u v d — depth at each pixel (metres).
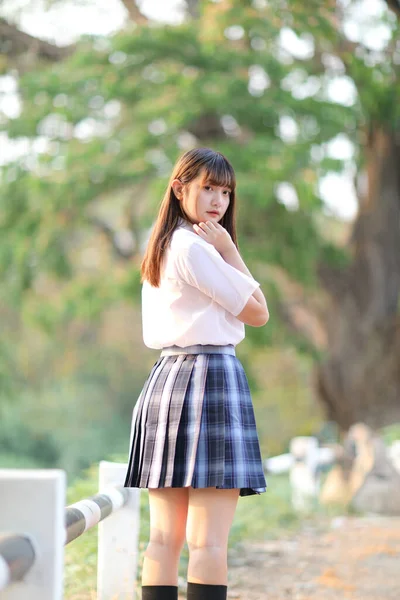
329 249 17.22
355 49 15.62
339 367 18.17
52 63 17.47
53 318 18.02
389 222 18.00
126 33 15.52
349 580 6.78
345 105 15.56
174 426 3.49
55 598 2.53
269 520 10.22
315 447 13.38
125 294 16.56
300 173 15.41
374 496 11.91
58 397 36.94
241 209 15.36
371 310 18.05
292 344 17.14
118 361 36.75
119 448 36.97
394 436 18.27
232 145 15.21
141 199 18.34
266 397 31.36
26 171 16.47
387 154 17.67
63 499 2.64
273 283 16.05
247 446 3.54
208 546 3.45
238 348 16.56
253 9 14.83
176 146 15.30
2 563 2.19
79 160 15.64
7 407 33.72
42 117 16.08
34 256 16.86
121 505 4.45
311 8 13.76
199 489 3.47
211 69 15.48
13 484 2.54
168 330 3.63
